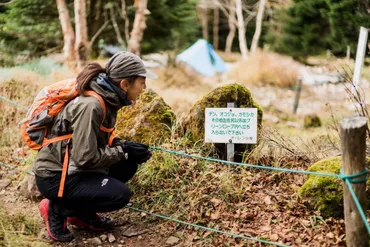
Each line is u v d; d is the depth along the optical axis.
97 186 3.40
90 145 3.20
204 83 20.72
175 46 20.61
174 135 4.62
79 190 3.39
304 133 10.44
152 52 19.38
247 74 21.72
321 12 18.17
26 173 4.56
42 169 3.38
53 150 3.36
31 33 15.36
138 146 3.58
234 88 4.61
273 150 4.54
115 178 3.73
